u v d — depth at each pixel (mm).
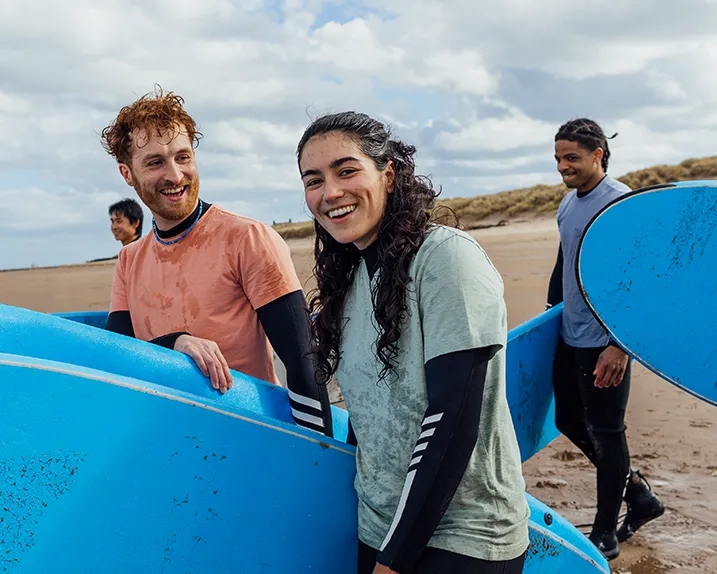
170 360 2043
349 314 1740
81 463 1586
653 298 3020
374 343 1654
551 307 3834
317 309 1836
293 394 2283
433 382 1502
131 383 1639
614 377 3223
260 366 2514
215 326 2439
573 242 3457
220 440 1735
